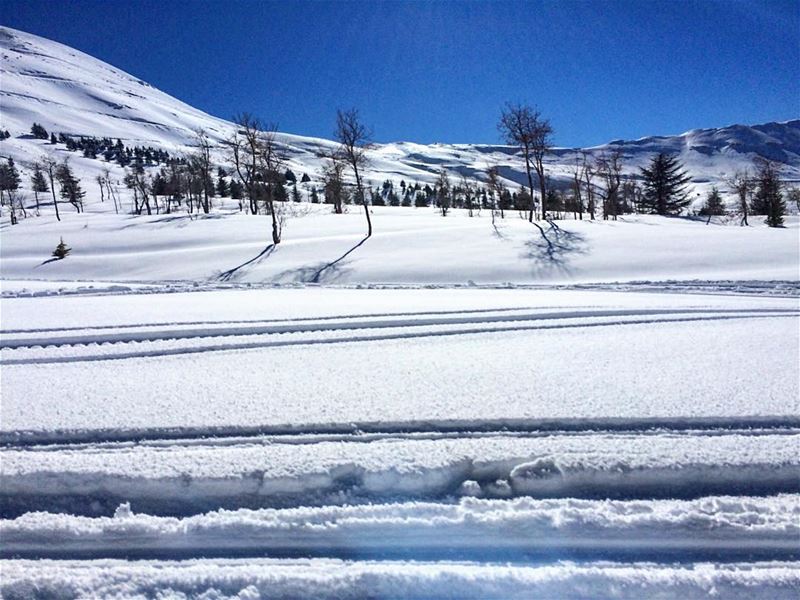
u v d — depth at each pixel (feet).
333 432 11.40
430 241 74.54
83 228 110.83
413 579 7.66
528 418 11.69
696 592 7.52
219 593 7.59
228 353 18.61
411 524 8.66
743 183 158.40
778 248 56.18
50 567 8.13
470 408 12.40
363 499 9.34
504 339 20.18
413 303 29.19
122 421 11.94
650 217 142.92
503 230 78.79
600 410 12.10
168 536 8.61
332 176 133.69
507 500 9.24
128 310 27.78
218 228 99.60
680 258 56.03
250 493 9.43
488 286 44.34
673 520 8.59
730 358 16.52
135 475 9.52
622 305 27.71
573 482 9.57
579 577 7.68
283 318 24.13
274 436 11.21
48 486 9.52
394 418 11.89
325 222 103.35
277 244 79.66
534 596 7.49
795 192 197.06
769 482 9.51
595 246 64.44
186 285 45.88
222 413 12.37
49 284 49.39
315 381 14.92
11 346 19.93
